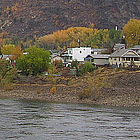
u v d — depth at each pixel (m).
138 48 151.25
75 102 84.56
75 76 123.44
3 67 126.12
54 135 48.00
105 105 79.06
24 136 47.44
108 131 50.47
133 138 46.88
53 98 91.06
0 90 109.19
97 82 101.56
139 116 63.06
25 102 83.69
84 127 53.00
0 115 62.97
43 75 130.12
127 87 100.25
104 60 147.00
